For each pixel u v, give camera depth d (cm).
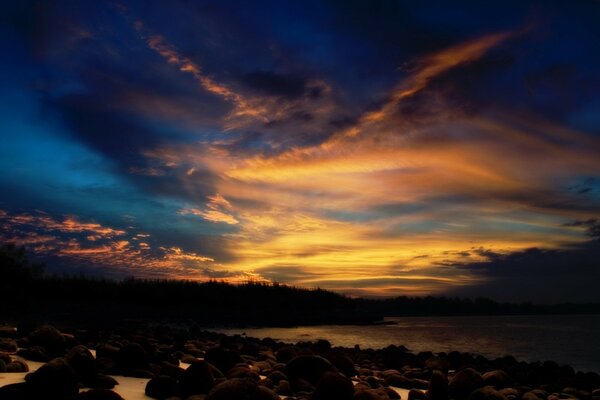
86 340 1727
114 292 8681
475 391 1023
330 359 1519
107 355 1147
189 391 832
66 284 7669
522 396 1193
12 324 2853
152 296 9362
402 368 1872
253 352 1906
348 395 882
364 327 10081
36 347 1092
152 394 833
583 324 13200
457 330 8762
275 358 1616
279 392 1005
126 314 7969
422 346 4419
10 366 905
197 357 1577
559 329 9419
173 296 9931
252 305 11831
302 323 11412
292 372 1150
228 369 1196
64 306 6838
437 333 7356
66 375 718
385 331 7944
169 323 7331
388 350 2569
